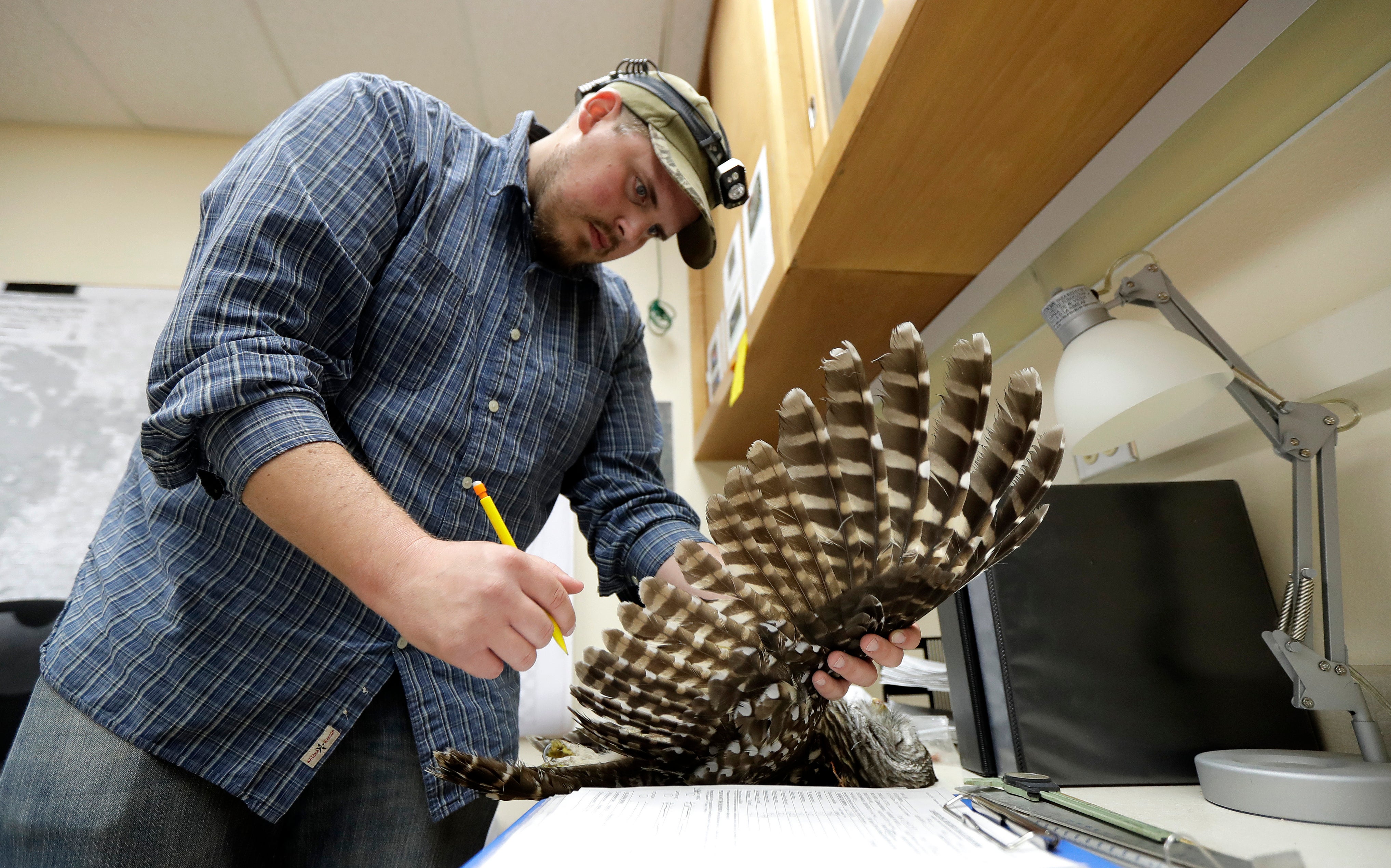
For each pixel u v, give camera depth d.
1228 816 0.52
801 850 0.36
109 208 2.12
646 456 1.07
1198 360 0.65
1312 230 0.72
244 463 0.55
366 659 0.72
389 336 0.79
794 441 0.47
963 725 0.75
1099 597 0.71
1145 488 0.75
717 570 0.49
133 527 0.74
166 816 0.64
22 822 0.63
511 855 0.35
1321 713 0.69
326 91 0.77
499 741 0.81
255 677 0.68
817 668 0.52
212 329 0.59
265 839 0.72
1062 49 0.66
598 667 0.50
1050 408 1.10
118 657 0.67
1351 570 0.69
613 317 1.05
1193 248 0.86
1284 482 0.74
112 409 1.90
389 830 0.72
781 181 1.11
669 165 0.91
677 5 1.87
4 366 1.89
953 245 0.98
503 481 0.85
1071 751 0.67
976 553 0.47
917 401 0.45
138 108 2.13
